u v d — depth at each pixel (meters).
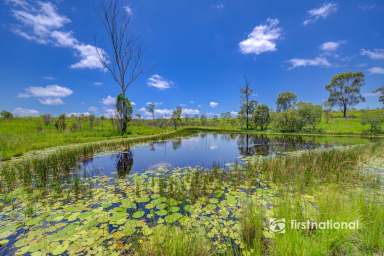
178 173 5.28
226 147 10.76
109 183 4.45
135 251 2.06
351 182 4.20
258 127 29.55
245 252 2.02
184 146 11.32
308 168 5.10
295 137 17.27
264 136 18.83
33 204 3.33
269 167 5.33
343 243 1.92
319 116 21.86
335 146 10.16
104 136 14.78
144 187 4.13
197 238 2.18
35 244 2.22
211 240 2.26
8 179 4.54
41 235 2.40
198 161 7.02
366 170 5.14
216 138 16.77
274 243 2.02
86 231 2.46
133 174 5.24
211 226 2.55
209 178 4.63
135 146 10.97
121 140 12.89
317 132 21.28
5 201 3.48
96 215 2.88
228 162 6.74
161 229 2.41
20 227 2.60
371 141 12.63
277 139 15.39
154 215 2.88
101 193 3.80
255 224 2.32
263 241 2.17
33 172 5.20
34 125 20.06
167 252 1.89
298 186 3.86
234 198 3.48
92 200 3.46
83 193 3.80
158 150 9.71
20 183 4.41
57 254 2.04
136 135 16.72
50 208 3.16
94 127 20.53
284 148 9.77
